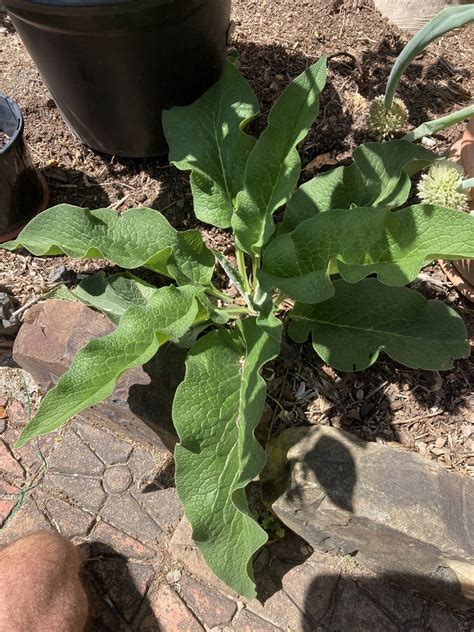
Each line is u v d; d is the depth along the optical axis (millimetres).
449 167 554
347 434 583
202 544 493
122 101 678
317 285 493
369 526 527
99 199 790
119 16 547
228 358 563
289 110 566
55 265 756
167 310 516
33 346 627
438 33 507
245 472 462
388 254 500
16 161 699
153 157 814
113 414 628
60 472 680
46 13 547
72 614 528
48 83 693
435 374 633
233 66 683
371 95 821
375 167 603
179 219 767
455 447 592
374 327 595
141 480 672
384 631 578
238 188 650
